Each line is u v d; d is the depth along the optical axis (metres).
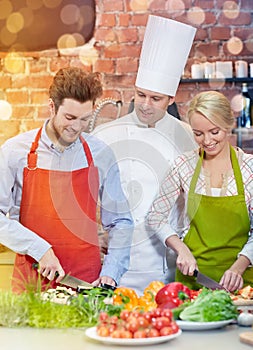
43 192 3.11
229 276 3.00
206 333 2.24
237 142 5.07
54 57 5.14
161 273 3.27
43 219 3.10
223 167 3.24
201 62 5.16
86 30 3.64
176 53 3.35
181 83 5.09
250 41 5.16
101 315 2.16
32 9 3.60
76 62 5.16
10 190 3.16
